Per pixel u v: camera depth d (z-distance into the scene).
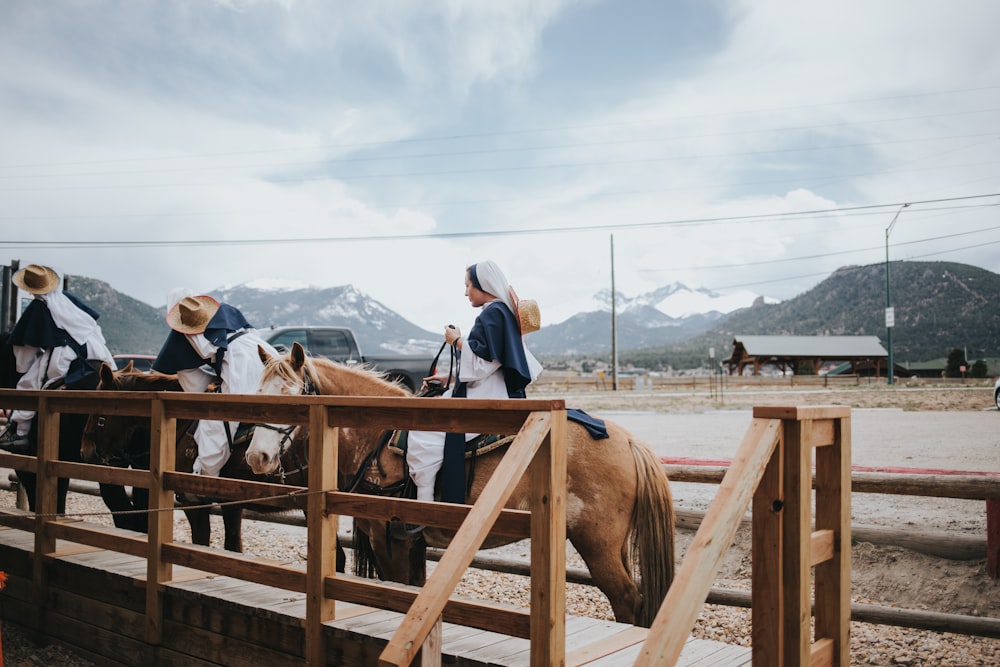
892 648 5.05
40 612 5.34
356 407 3.64
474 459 4.38
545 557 2.90
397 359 13.95
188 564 4.37
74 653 5.11
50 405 5.44
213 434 5.34
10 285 13.45
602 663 3.22
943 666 4.71
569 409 4.47
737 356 69.00
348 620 3.73
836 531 3.06
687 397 31.23
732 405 25.48
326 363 5.18
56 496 5.46
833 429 3.04
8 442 6.82
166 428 4.60
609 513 4.27
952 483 5.31
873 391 33.53
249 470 5.49
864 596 5.85
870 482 5.52
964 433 13.80
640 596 4.32
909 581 5.80
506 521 3.12
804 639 2.68
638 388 39.34
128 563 5.05
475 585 6.82
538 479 2.94
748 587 6.27
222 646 4.19
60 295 6.87
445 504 3.29
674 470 6.32
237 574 4.09
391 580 4.65
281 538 8.46
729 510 2.48
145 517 6.40
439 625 2.73
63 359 6.75
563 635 2.95
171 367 5.61
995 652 4.87
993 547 5.52
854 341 66.88
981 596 5.46
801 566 2.66
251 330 5.84
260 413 4.10
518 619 3.04
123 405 4.91
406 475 4.61
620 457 4.33
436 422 3.34
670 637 2.26
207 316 5.55
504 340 4.42
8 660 4.98
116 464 6.18
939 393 30.08
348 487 4.78
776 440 2.68
